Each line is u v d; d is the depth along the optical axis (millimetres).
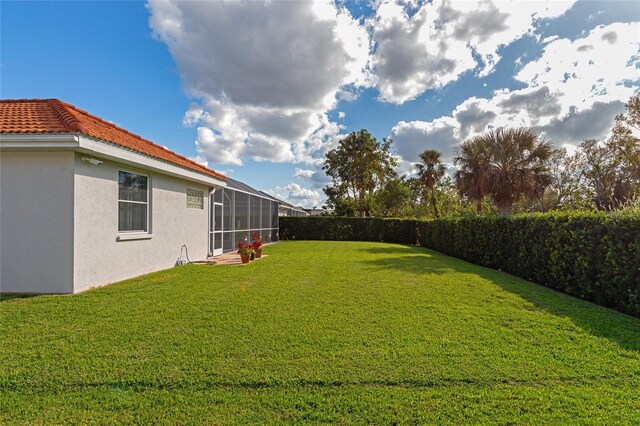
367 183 35750
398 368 3020
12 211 6004
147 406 2441
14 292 5980
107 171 6914
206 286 6527
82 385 2725
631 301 4891
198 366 3047
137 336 3773
